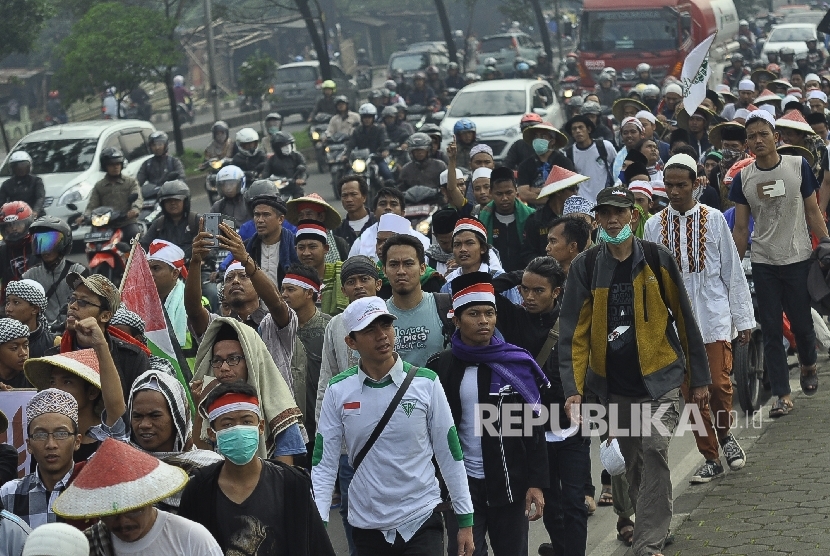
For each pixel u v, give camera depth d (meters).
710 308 8.16
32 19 28.11
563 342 6.74
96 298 6.18
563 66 44.06
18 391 6.39
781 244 9.30
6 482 5.60
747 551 6.68
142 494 4.14
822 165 11.02
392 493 5.52
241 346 5.91
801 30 44.44
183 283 7.84
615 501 7.23
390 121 22.20
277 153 18.45
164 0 30.55
